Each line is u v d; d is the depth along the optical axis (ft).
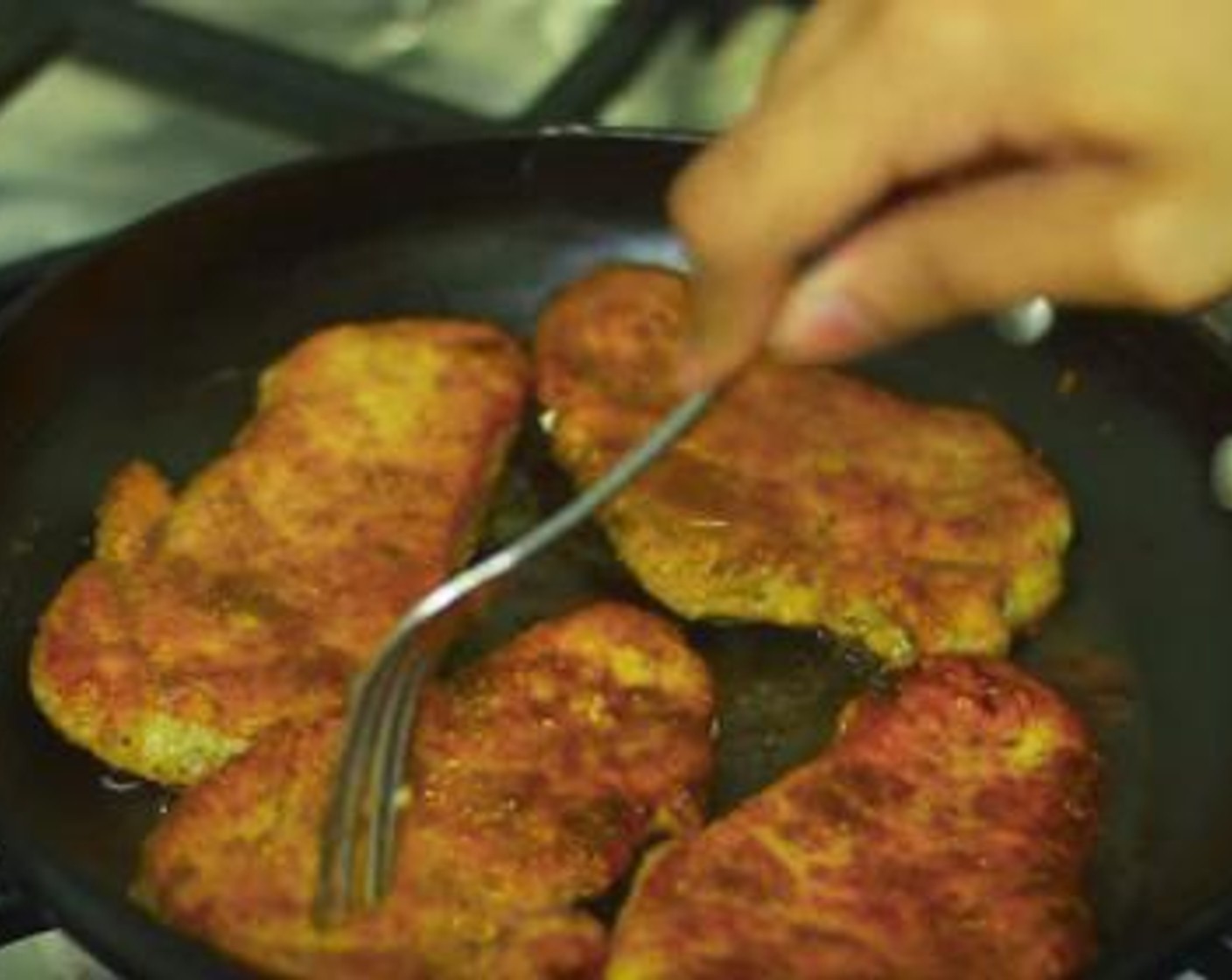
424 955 1.96
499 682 2.18
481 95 2.89
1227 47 1.53
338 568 2.27
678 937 1.99
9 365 2.33
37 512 2.32
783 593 2.30
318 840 2.03
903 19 1.58
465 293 2.60
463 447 2.41
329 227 2.55
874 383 2.54
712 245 1.65
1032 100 1.57
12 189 2.77
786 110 1.61
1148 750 2.21
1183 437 2.42
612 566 2.35
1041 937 1.99
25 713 2.17
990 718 2.17
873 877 2.04
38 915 1.98
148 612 2.22
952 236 1.62
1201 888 2.01
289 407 2.42
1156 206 1.57
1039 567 2.32
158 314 2.47
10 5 2.94
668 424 1.82
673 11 2.98
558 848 2.05
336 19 2.99
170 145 2.82
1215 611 2.31
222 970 1.78
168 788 2.14
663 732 2.16
